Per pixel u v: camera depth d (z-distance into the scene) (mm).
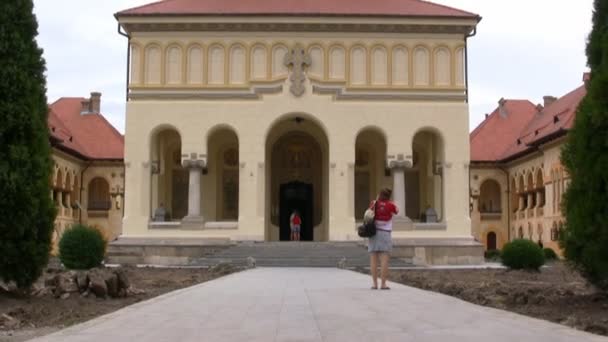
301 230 53344
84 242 31375
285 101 46531
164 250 43906
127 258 43969
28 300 16281
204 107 46469
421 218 51625
